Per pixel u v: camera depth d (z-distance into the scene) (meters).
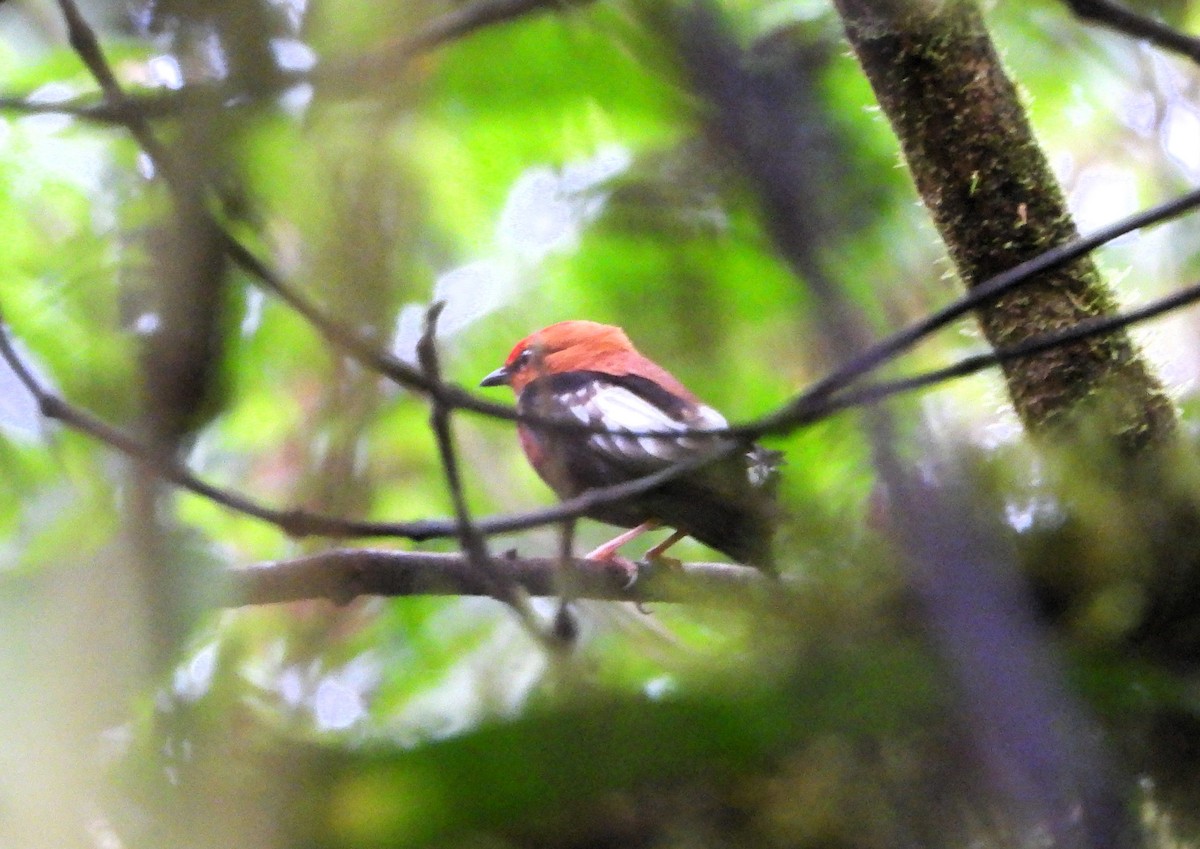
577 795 2.87
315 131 5.00
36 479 6.61
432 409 5.60
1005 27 10.02
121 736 3.44
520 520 5.77
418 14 5.08
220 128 4.88
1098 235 5.48
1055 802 2.92
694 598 3.37
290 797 3.04
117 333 5.98
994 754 2.90
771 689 2.97
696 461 5.65
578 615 5.04
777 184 3.20
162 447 4.04
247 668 4.67
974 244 7.54
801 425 4.61
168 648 3.42
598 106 7.94
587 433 5.66
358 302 4.99
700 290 4.55
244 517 9.23
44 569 3.39
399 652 8.74
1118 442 3.87
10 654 3.24
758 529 3.62
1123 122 10.74
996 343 7.50
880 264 4.68
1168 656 3.15
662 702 2.96
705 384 4.76
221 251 4.43
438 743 2.96
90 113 5.36
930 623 2.98
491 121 8.74
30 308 8.23
